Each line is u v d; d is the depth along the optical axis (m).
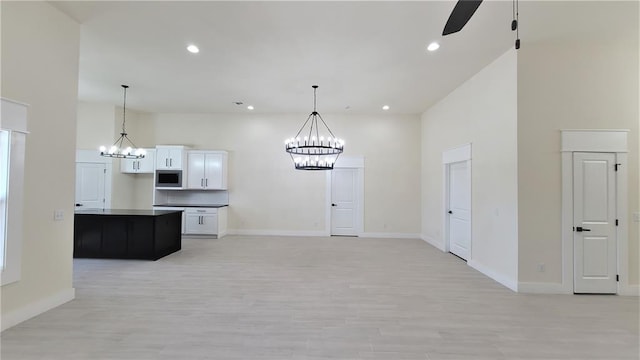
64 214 3.41
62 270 3.40
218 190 8.10
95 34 3.79
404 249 6.46
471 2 1.93
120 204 7.59
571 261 3.91
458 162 5.79
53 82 3.25
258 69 4.91
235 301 3.54
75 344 2.56
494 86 4.50
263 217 8.08
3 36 2.74
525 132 3.96
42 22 3.11
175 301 3.52
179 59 4.56
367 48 4.12
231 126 8.11
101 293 3.76
